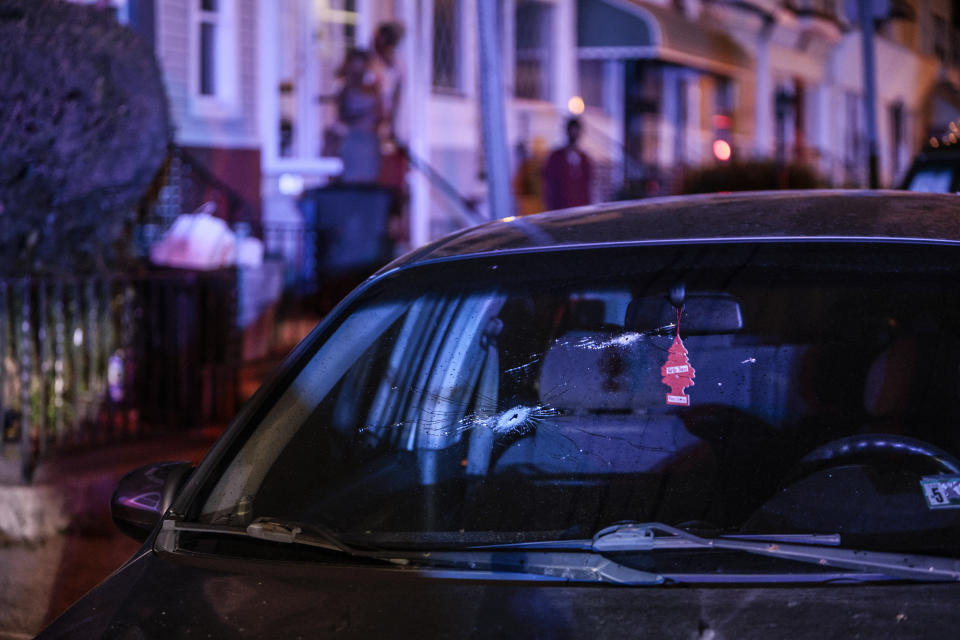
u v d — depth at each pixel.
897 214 3.16
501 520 2.76
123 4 11.65
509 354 3.05
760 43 25.34
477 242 3.37
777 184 15.05
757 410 2.88
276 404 3.07
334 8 14.77
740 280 2.99
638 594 2.40
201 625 2.39
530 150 18.61
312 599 2.46
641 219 3.33
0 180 6.64
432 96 16.64
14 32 6.46
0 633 5.04
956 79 40.41
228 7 12.95
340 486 2.87
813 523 2.67
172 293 7.45
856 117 31.78
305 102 14.25
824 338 2.94
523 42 19.25
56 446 6.74
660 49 19.56
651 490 2.77
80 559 5.85
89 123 6.78
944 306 2.89
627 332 3.01
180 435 7.28
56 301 6.71
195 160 11.34
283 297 11.98
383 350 3.12
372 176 14.05
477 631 2.31
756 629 2.26
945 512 2.66
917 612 2.30
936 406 2.84
